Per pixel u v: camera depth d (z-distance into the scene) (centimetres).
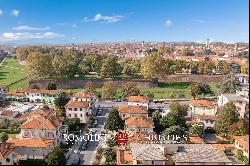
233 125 11919
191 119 14388
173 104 14475
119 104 17488
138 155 8619
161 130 12669
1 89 18325
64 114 14388
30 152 9988
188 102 17875
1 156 8806
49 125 10975
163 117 13038
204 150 8862
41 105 16425
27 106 15788
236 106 12556
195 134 11850
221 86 18950
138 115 13975
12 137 11694
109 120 12700
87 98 15762
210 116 13775
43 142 10150
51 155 9144
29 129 10925
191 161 8306
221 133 12375
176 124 12606
